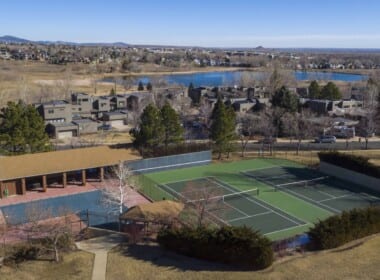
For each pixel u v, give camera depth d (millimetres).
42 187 54719
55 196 52375
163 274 30922
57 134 93125
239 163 67250
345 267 31344
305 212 47781
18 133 58781
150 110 64375
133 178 54594
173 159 63875
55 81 178750
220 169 64062
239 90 147625
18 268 32125
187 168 64625
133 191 54188
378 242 36594
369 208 39656
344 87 164500
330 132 89875
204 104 108938
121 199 45188
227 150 69250
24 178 52281
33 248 34500
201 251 33500
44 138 62344
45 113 98062
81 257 34156
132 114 105750
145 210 41344
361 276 29750
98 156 58000
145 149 65125
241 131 89562
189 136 86938
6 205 49281
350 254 33875
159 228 39000
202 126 97875
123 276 30703
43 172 53125
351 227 36594
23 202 50281
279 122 90062
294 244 35406
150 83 169750
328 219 36938
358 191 55031
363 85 158000
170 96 135625
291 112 95688
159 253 35031
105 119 109375
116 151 60625
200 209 40000
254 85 167750
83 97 117500
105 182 53812
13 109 59562
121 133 98312
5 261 33375
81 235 39594
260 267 31641
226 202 50344
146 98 121062
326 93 122188
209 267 32219
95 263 33031
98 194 53156
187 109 119312
